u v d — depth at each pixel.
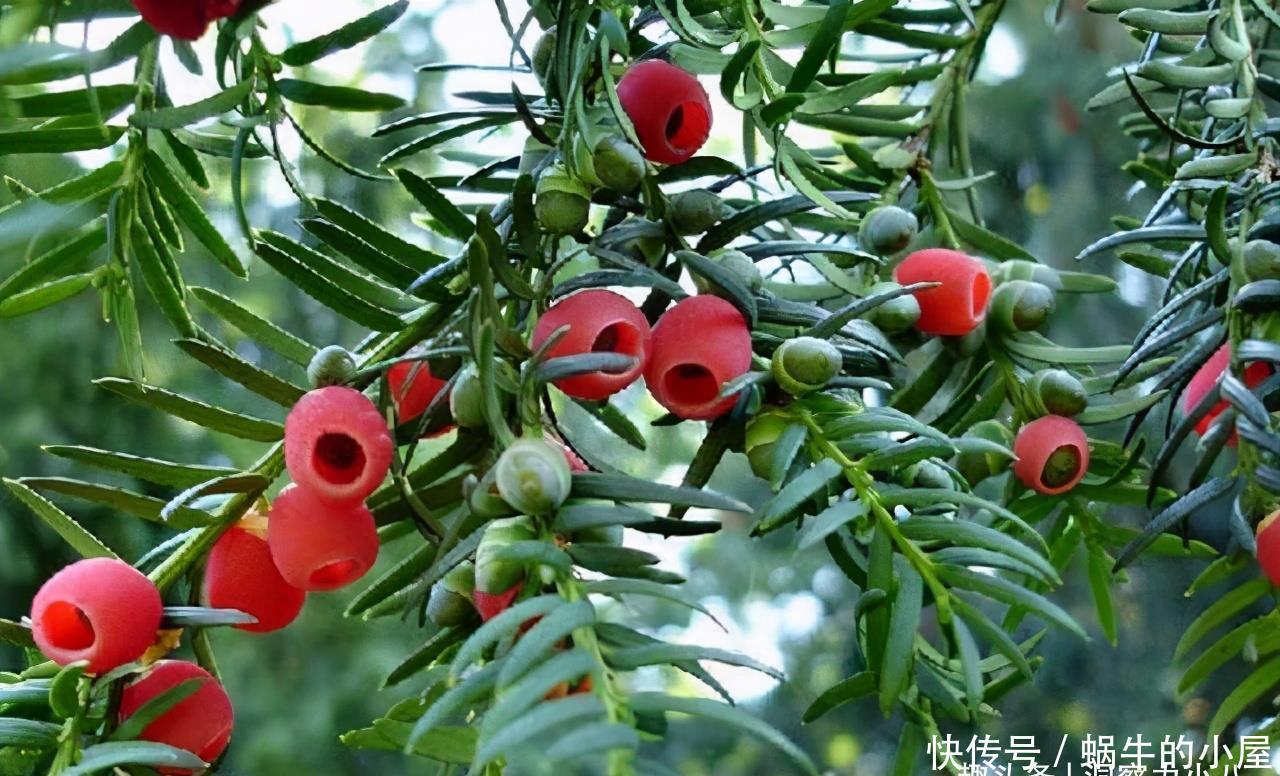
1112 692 0.54
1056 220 0.53
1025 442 0.29
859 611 0.26
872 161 0.33
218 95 0.27
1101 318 0.50
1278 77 0.34
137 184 0.29
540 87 0.29
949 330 0.29
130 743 0.25
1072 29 0.53
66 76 0.25
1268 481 0.27
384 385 0.26
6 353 0.65
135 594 0.26
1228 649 0.29
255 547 0.27
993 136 0.54
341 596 0.73
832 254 0.28
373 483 0.26
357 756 0.73
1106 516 0.41
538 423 0.25
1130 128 0.35
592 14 0.28
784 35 0.27
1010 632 0.31
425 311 0.27
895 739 0.66
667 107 0.27
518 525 0.24
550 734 0.23
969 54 0.33
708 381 0.26
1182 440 0.27
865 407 0.28
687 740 0.66
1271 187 0.28
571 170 0.26
